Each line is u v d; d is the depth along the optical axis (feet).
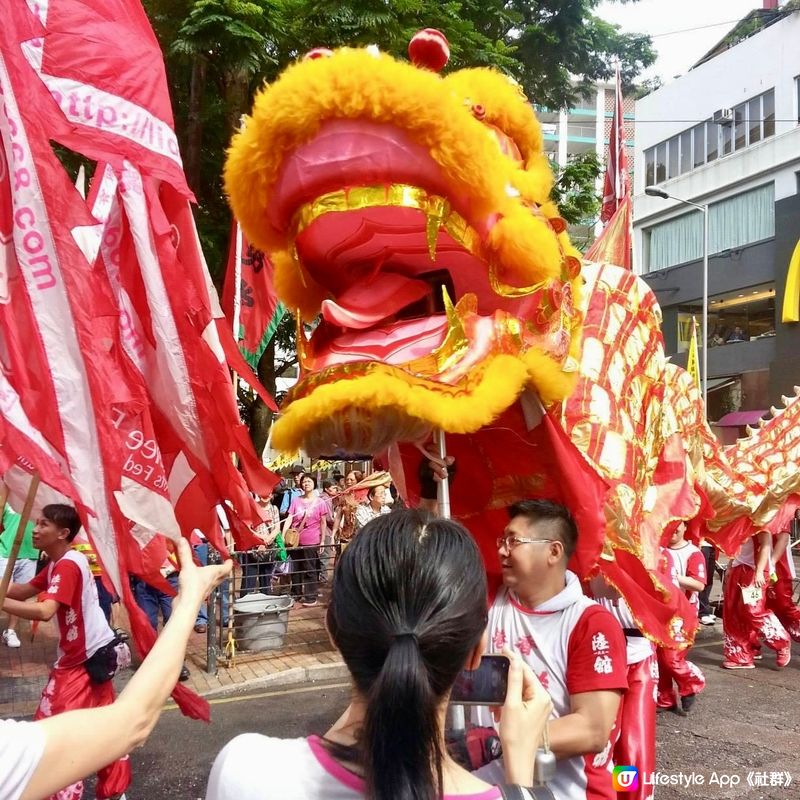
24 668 21.29
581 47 44.39
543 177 7.88
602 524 8.04
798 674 21.38
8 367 5.94
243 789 3.51
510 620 7.39
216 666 20.68
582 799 6.81
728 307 79.66
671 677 17.44
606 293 10.36
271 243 7.23
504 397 6.45
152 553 6.42
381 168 6.18
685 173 81.56
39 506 10.26
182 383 7.20
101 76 6.51
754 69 75.10
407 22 27.91
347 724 3.76
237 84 28.37
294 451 6.28
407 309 7.16
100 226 6.49
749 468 17.65
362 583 3.59
